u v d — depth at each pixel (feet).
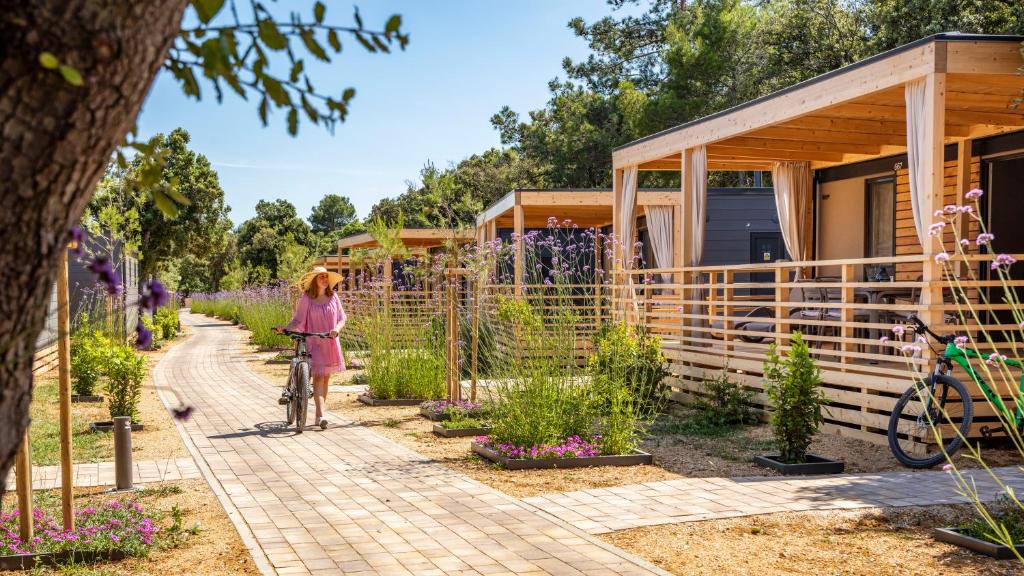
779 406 23.73
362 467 24.06
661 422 32.45
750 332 34.55
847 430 28.60
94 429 30.99
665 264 59.21
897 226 42.75
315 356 31.60
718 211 63.87
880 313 33.60
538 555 15.37
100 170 4.70
